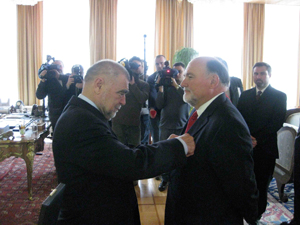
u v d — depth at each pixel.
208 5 5.45
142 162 0.87
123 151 0.87
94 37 6.12
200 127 1.04
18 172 3.16
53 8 6.10
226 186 0.93
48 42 6.15
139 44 6.39
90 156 0.85
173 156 0.94
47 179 2.95
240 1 6.37
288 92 6.98
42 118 3.54
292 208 2.29
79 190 0.89
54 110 2.96
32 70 6.11
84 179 0.89
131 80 2.65
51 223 0.90
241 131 0.95
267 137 1.86
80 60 6.28
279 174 2.44
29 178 2.41
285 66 6.89
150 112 2.94
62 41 6.18
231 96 2.35
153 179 3.06
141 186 2.85
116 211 0.92
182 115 2.70
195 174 1.00
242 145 0.93
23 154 2.39
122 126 2.73
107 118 1.03
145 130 3.11
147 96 2.74
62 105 2.97
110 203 0.91
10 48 6.04
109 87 0.97
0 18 5.89
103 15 6.10
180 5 6.32
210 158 0.95
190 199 1.01
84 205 0.89
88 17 6.20
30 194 2.42
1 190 2.64
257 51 6.66
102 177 0.91
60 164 0.90
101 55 6.22
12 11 5.93
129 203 0.98
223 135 0.94
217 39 6.59
